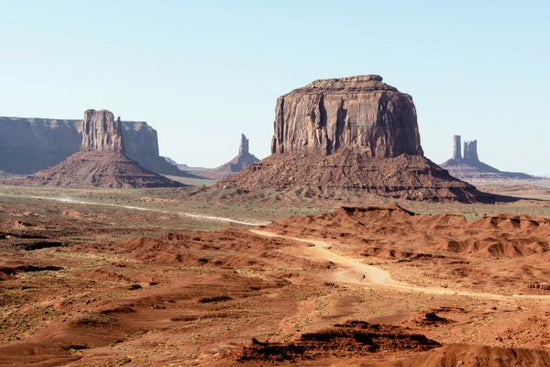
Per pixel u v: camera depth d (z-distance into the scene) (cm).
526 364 7138
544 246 19825
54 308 11744
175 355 8631
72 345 9550
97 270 16100
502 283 15600
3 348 9125
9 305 12138
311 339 8688
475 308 12075
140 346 9475
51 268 16588
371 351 8362
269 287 14775
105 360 8606
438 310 11631
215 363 7762
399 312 11581
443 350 7400
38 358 8881
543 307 12000
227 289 14038
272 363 7725
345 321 10488
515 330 9462
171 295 12975
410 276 16612
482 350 7306
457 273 16925
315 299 13250
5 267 15750
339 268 17762
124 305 11756
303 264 18312
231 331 10206
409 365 7369
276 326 10581
